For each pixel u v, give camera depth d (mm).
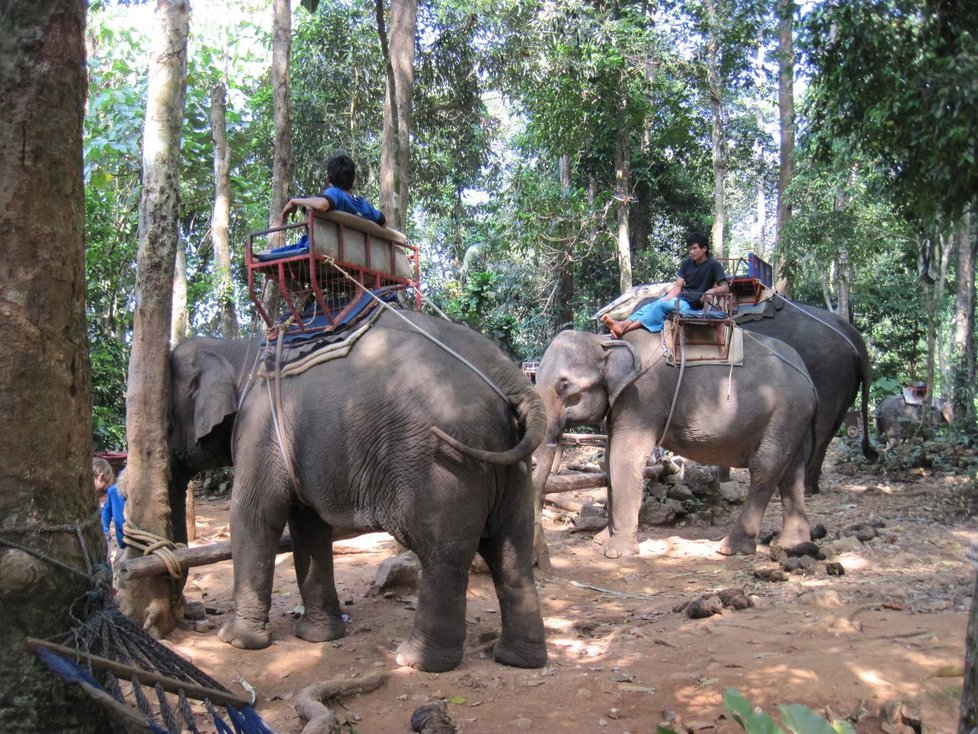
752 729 2623
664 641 5395
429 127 20625
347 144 19891
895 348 28297
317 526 5730
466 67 19188
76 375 3457
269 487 5398
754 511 8289
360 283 5332
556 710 4426
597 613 6500
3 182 3268
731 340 8555
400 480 4836
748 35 17250
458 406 4812
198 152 16047
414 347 5031
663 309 8617
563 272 21422
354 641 5668
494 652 5203
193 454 6133
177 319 13156
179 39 5629
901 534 8531
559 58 16625
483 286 16438
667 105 18312
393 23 10039
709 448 8453
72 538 3383
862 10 9133
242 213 19391
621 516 8391
